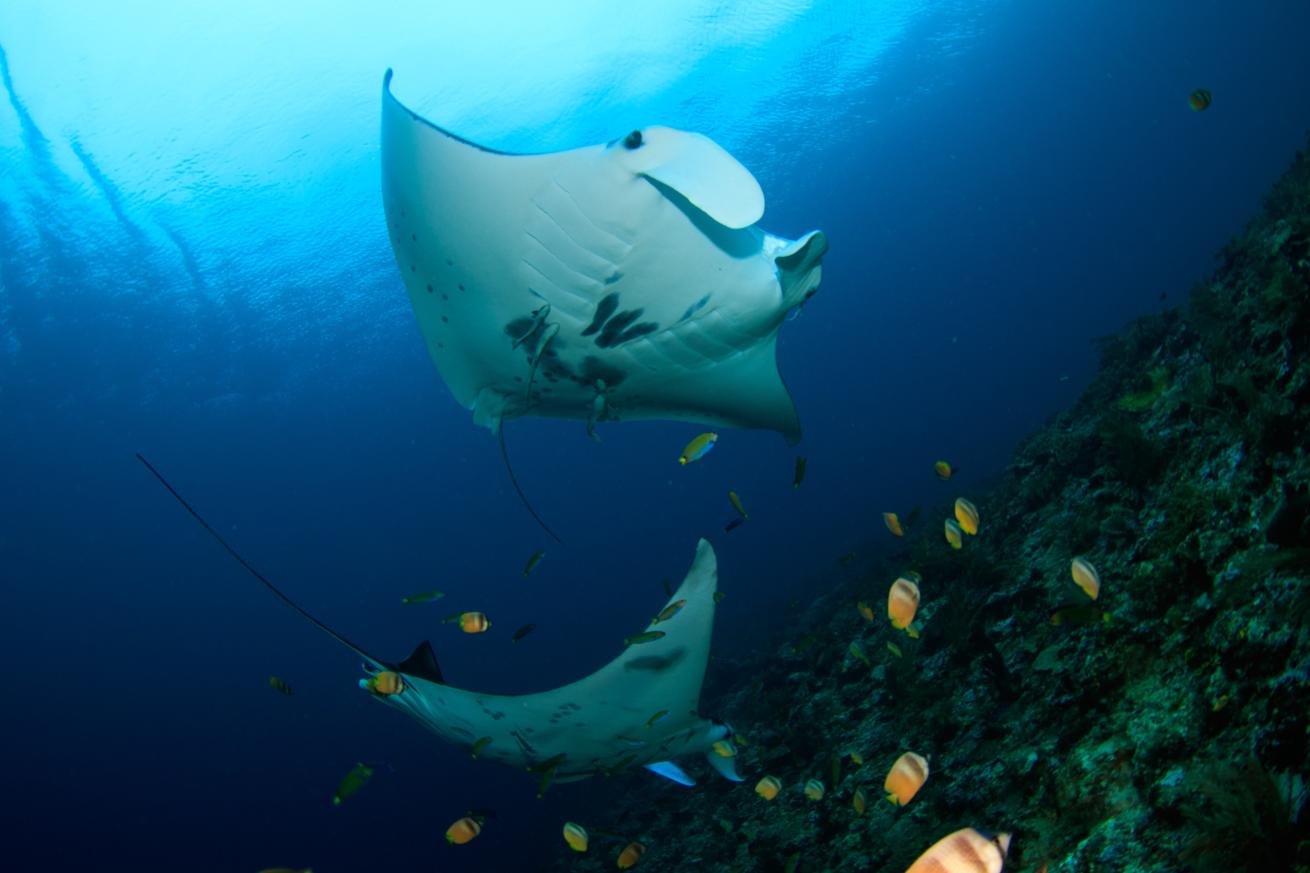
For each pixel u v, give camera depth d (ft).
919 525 36.37
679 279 10.12
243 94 61.21
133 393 89.97
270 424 113.50
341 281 84.23
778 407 13.21
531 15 63.82
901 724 13.56
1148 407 15.19
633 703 12.14
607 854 21.91
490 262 10.25
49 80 54.75
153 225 68.95
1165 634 8.13
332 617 225.15
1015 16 103.50
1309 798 4.95
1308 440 7.84
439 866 60.80
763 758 17.40
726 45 75.20
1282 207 16.97
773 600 60.08
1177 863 5.82
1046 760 8.54
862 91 101.76
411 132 9.53
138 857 134.41
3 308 69.77
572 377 11.50
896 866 9.57
